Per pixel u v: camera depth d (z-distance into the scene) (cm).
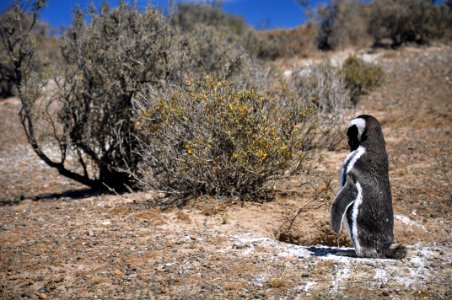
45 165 1164
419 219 672
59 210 727
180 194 732
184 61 883
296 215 670
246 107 677
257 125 683
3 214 723
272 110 741
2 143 1420
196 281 460
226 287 443
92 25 860
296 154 746
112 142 877
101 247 558
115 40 862
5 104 1981
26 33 854
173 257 521
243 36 2405
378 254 502
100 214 687
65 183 1016
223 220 636
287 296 423
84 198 822
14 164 1190
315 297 402
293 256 516
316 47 2622
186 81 788
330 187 767
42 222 663
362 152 509
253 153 673
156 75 863
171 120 707
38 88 880
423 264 481
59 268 506
